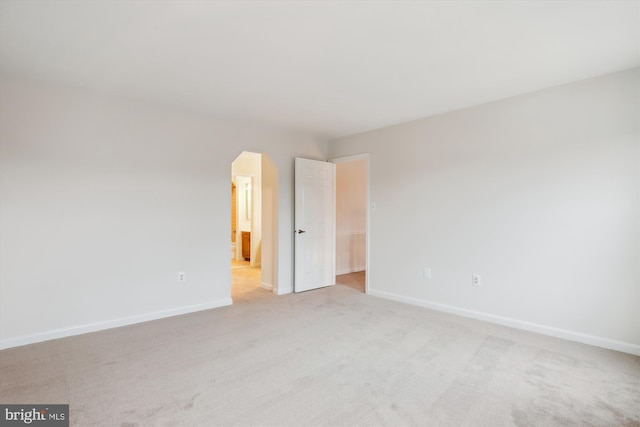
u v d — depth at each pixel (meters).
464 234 3.56
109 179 3.21
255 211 6.80
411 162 4.05
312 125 4.27
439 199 3.78
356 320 3.40
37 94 2.85
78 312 3.03
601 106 2.73
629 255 2.61
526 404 1.92
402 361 2.46
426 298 3.89
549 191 3.00
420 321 3.37
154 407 1.88
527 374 2.27
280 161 4.55
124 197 3.29
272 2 1.79
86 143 3.08
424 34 2.13
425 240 3.90
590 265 2.79
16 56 2.42
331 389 2.08
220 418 1.78
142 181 3.40
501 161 3.29
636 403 1.93
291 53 2.39
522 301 3.16
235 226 8.11
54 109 2.93
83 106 3.07
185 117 3.69
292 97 3.28
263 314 3.62
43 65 2.57
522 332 3.08
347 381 2.18
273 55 2.42
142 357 2.53
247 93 3.18
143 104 3.41
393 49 2.33
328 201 5.03
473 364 2.42
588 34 2.12
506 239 3.26
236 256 7.64
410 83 2.92
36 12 1.88
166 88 3.05
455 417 1.80
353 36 2.15
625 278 2.63
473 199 3.49
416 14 1.91
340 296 4.42
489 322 3.35
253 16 1.93
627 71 2.62
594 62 2.51
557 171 2.95
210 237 3.89
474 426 1.73
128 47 2.30
